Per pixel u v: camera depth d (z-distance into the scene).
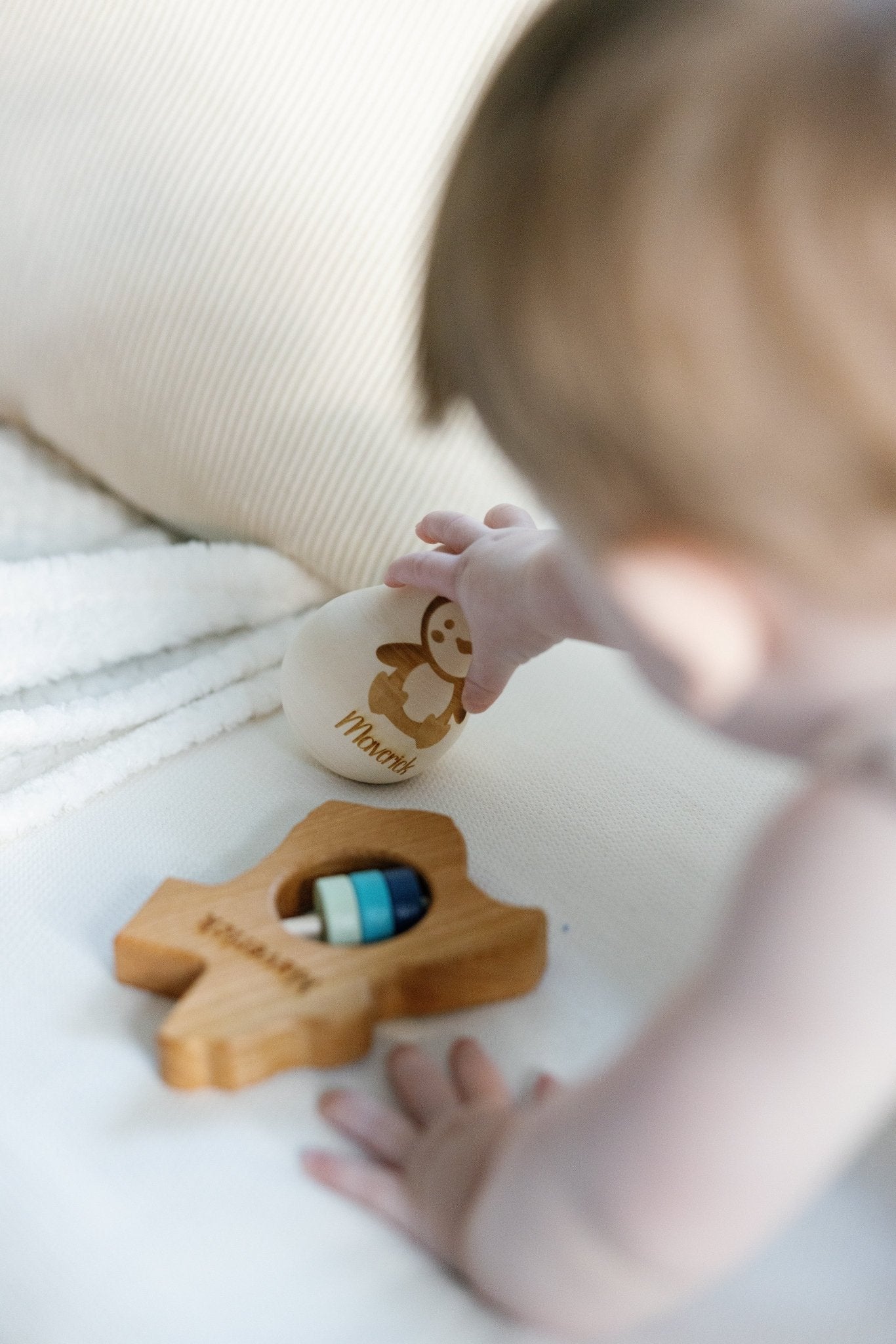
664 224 0.37
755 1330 0.42
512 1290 0.41
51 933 0.51
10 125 0.65
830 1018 0.38
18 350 0.67
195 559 0.64
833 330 0.36
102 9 0.63
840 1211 0.45
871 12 0.37
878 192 0.36
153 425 0.64
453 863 0.52
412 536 0.62
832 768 0.40
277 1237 0.44
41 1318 0.42
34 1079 0.47
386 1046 0.48
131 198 0.63
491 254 0.39
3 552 0.66
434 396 0.44
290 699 0.57
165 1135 0.46
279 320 0.61
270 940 0.49
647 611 0.38
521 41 0.40
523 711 0.61
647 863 0.55
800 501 0.37
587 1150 0.40
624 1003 0.50
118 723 0.59
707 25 0.38
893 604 0.38
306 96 0.60
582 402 0.38
